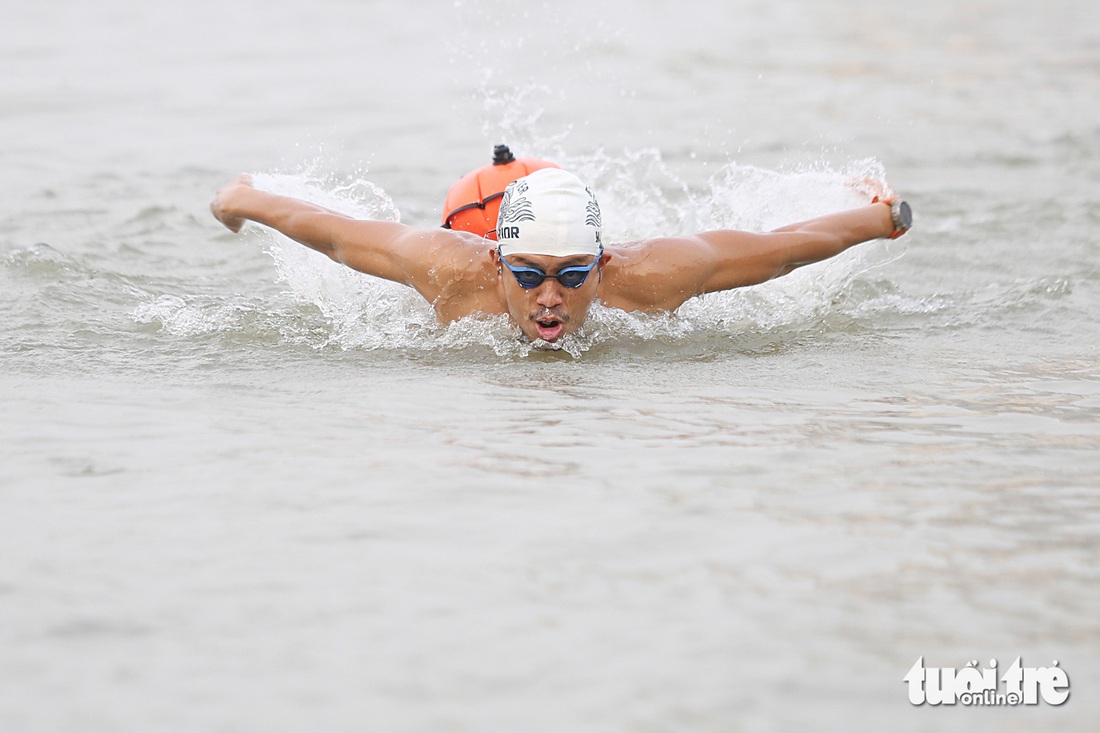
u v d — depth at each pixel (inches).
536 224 696.4
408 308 807.1
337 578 404.2
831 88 2094.0
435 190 1317.7
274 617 378.0
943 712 326.6
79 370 681.6
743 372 689.0
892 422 579.5
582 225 702.5
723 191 1053.8
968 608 381.7
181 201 1248.2
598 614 379.2
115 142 1588.3
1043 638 363.9
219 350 731.4
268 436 555.8
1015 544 428.1
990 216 1172.5
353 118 1775.3
